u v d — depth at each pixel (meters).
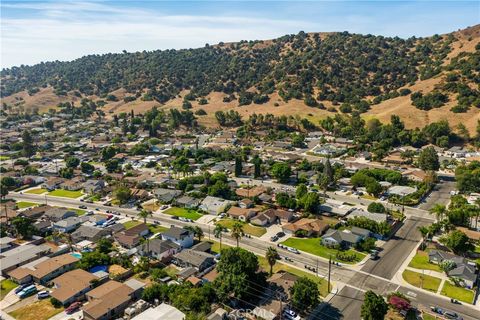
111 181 175.00
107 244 108.31
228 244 111.94
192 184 164.75
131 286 86.50
